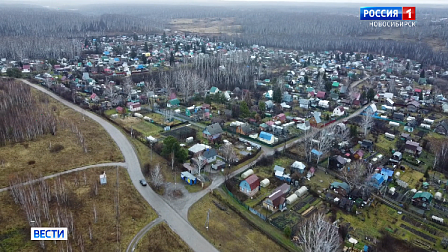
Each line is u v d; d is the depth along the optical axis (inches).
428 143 3929.6
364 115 4744.1
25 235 2192.4
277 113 5022.1
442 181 3137.3
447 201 2815.0
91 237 2206.0
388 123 4687.5
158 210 2576.3
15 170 2987.2
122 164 3277.6
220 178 3112.7
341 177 3176.7
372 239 2343.8
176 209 2600.9
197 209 2615.7
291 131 4303.6
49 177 2920.8
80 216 2427.4
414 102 5334.6
